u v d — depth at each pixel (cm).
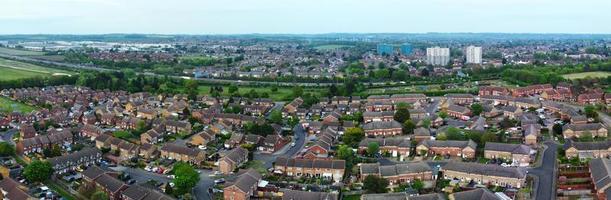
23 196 19388
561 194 19750
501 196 19262
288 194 19425
